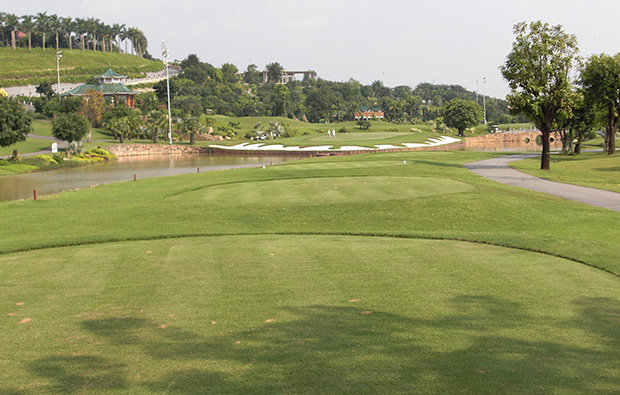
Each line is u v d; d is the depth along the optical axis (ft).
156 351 24.80
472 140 446.19
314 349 24.58
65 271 42.57
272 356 23.89
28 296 34.99
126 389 20.92
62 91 597.11
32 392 20.77
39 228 73.31
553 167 161.99
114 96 504.84
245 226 75.41
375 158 193.47
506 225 76.02
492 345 24.73
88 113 432.66
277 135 460.55
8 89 571.28
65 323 29.17
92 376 22.18
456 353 23.85
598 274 38.65
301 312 30.17
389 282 36.65
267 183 117.08
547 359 23.09
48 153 279.49
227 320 29.07
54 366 23.29
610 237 63.31
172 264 44.60
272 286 36.19
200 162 269.64
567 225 73.97
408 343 25.11
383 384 20.86
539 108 155.43
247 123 539.70
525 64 150.92
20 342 26.30
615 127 210.79
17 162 225.15
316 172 137.90
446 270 40.19
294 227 75.61
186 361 23.56
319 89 654.53
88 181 175.63
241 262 44.73
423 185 107.34
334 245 52.37
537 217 79.56
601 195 99.19
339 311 30.19
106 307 32.09
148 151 356.79
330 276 38.78
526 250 48.42
